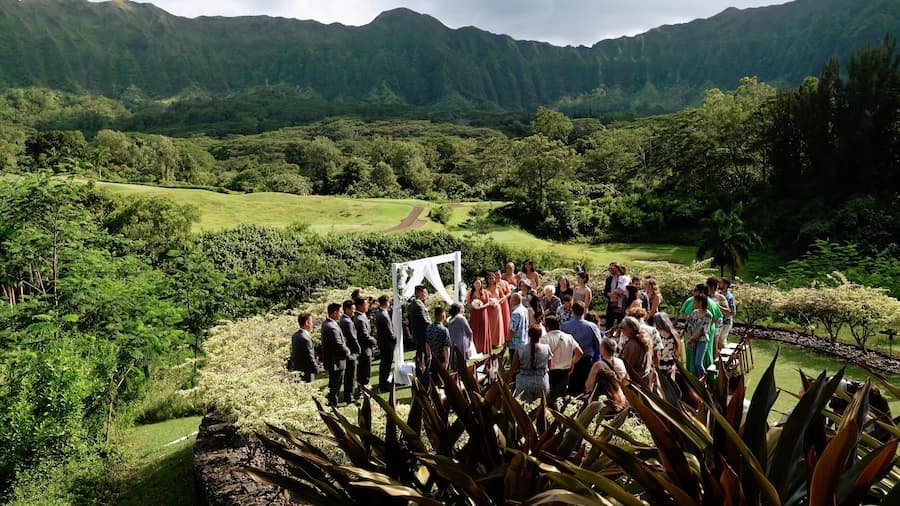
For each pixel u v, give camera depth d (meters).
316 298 15.53
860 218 37.06
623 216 58.25
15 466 6.00
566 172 82.75
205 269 13.41
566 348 6.68
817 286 15.34
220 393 5.94
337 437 3.39
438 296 13.34
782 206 46.00
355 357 8.30
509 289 11.66
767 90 72.50
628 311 7.05
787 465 2.14
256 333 9.62
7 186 11.95
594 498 2.09
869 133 42.62
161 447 7.36
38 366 6.66
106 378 7.68
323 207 66.25
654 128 112.44
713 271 25.81
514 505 2.21
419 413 3.38
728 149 65.50
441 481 3.08
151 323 10.84
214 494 5.18
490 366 6.91
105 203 26.42
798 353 10.61
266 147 166.38
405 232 27.25
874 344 11.32
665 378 2.90
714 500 2.06
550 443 2.93
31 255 11.64
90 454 6.67
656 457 2.78
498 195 92.50
